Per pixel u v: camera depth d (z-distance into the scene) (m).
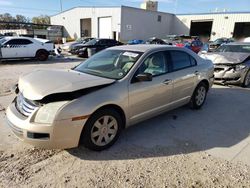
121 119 3.77
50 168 3.12
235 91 7.50
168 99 4.54
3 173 2.98
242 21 35.44
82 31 40.72
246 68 7.80
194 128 4.53
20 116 3.20
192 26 41.31
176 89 4.67
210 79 5.70
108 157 3.41
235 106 5.96
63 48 20.25
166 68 4.49
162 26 40.72
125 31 34.62
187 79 4.92
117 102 3.53
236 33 37.88
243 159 3.45
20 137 3.14
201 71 5.32
